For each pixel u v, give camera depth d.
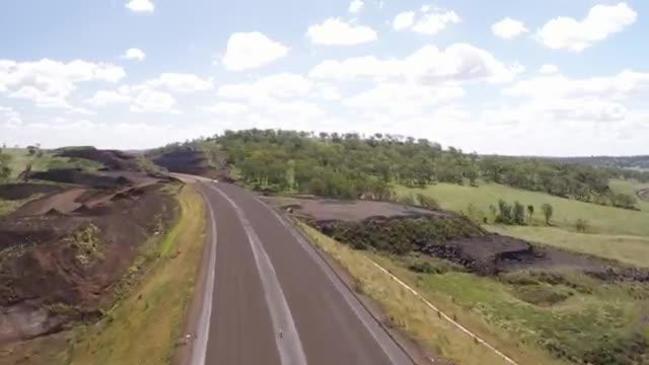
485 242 59.12
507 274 51.44
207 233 47.25
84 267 36.94
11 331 30.45
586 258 62.81
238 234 46.47
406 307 27.02
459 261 53.84
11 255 36.56
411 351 20.06
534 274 51.94
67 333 30.95
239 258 36.56
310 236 45.72
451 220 62.72
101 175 98.38
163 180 102.44
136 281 37.16
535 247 62.62
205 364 18.89
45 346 29.39
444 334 23.53
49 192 80.19
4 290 32.53
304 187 100.69
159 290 30.81
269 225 51.69
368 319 23.72
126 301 32.69
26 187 81.31
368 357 19.33
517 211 100.12
